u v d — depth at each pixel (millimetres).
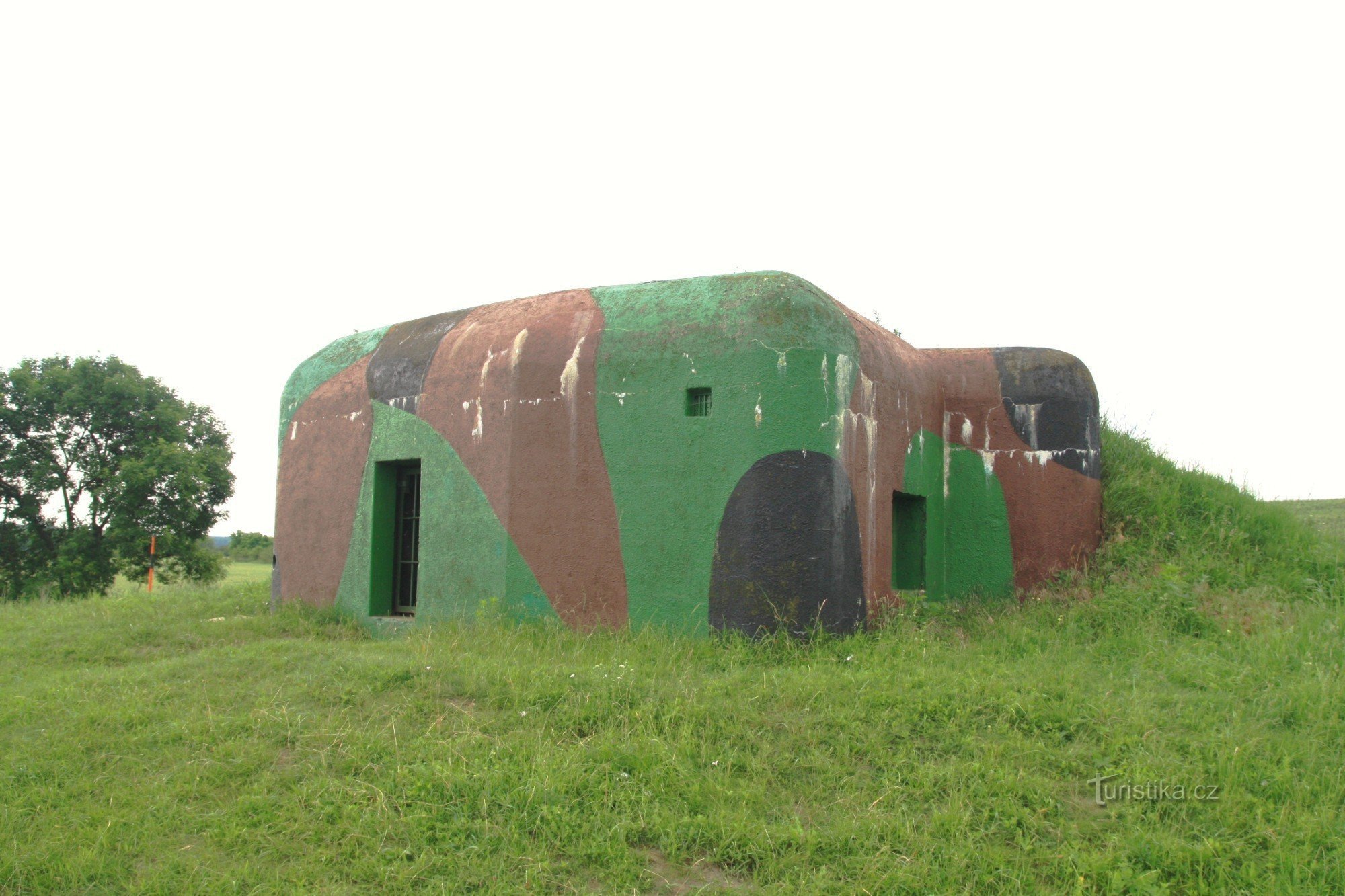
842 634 7691
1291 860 4195
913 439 9359
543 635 8062
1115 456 10617
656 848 4480
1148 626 7859
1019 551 9695
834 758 5238
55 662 8039
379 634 9531
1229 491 10406
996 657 7332
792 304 7926
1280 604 8086
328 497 10523
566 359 8664
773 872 4234
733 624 7660
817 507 7652
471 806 4680
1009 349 10219
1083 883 4109
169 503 23281
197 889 4109
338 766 5141
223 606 11219
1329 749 5148
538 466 8672
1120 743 5211
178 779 5094
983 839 4457
